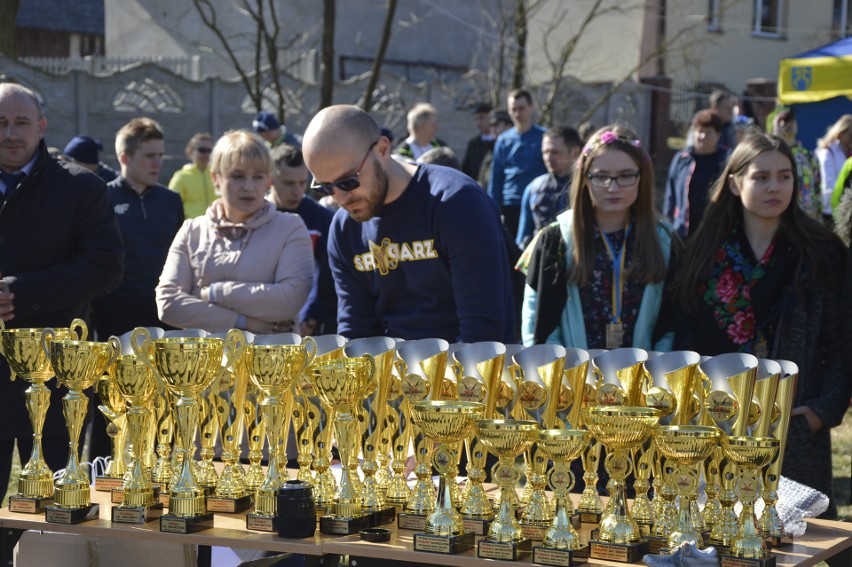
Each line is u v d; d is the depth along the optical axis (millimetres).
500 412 2564
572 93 18016
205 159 8578
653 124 19844
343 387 2395
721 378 2314
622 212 3533
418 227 3283
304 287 4086
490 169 9664
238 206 4082
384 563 2373
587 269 3492
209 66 20609
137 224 5258
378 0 23719
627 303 3496
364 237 3414
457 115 17000
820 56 13461
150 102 14523
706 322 3520
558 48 21016
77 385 2570
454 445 2367
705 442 2150
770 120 10914
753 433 2311
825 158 9609
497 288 3213
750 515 2184
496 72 17484
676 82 21328
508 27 18688
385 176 3229
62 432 4004
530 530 2316
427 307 3352
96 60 20328
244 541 2357
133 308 5191
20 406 3873
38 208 3961
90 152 6891
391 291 3404
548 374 2434
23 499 2627
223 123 15109
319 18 20344
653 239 3504
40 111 4023
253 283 4031
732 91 22984
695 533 2223
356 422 2463
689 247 3561
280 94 12594
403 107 16641
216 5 20562
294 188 5305
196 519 2428
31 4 28859
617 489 2260
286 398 2633
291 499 2357
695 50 21312
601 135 3502
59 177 4008
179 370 2428
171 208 5395
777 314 3492
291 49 19578
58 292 3906
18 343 2629
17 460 6047
